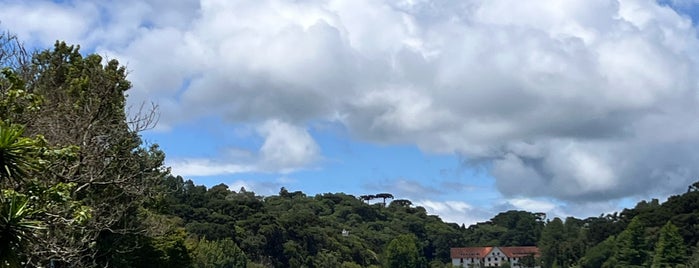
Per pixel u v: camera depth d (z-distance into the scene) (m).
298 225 156.50
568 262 171.12
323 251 157.12
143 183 28.02
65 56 32.41
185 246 47.06
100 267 33.56
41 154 13.20
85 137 22.81
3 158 9.95
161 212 42.56
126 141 25.97
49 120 21.67
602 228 165.50
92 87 27.47
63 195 13.55
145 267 41.53
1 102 14.48
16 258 10.03
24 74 23.67
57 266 25.28
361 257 174.62
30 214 10.68
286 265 139.62
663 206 146.12
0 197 10.48
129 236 35.03
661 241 127.12
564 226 195.38
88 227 25.00
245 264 114.88
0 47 22.02
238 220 139.38
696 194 139.50
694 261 122.62
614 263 139.62
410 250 178.50
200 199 141.62
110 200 26.91
